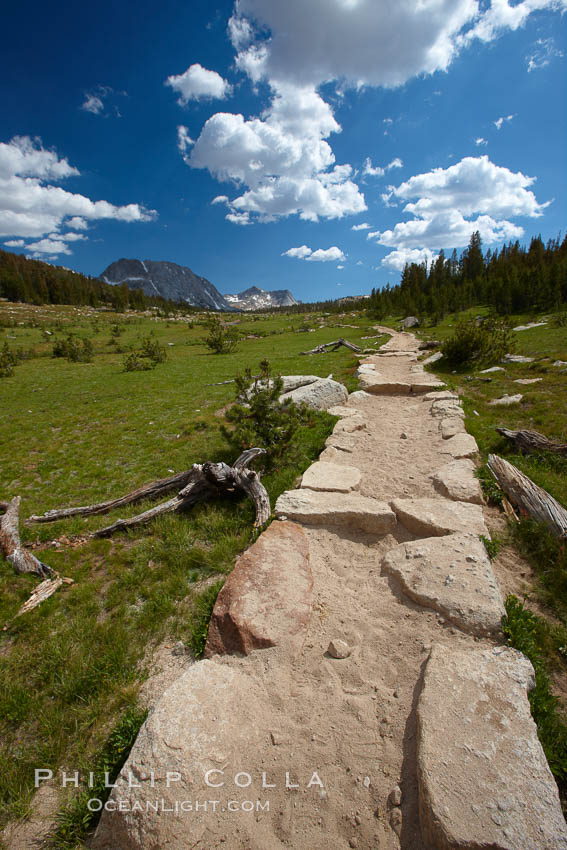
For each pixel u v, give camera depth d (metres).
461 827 2.13
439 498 6.23
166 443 10.25
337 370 19.92
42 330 58.09
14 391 20.08
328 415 11.46
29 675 3.65
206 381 19.77
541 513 5.24
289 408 8.27
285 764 2.69
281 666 3.43
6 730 3.19
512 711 2.74
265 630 3.65
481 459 7.70
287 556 4.70
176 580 4.73
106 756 2.89
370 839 2.29
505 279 59.53
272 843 2.28
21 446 10.80
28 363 33.56
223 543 5.38
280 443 7.72
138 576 4.86
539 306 51.28
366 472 7.45
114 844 2.33
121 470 8.66
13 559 5.24
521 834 2.08
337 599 4.28
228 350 35.94
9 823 2.60
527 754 2.46
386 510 5.50
